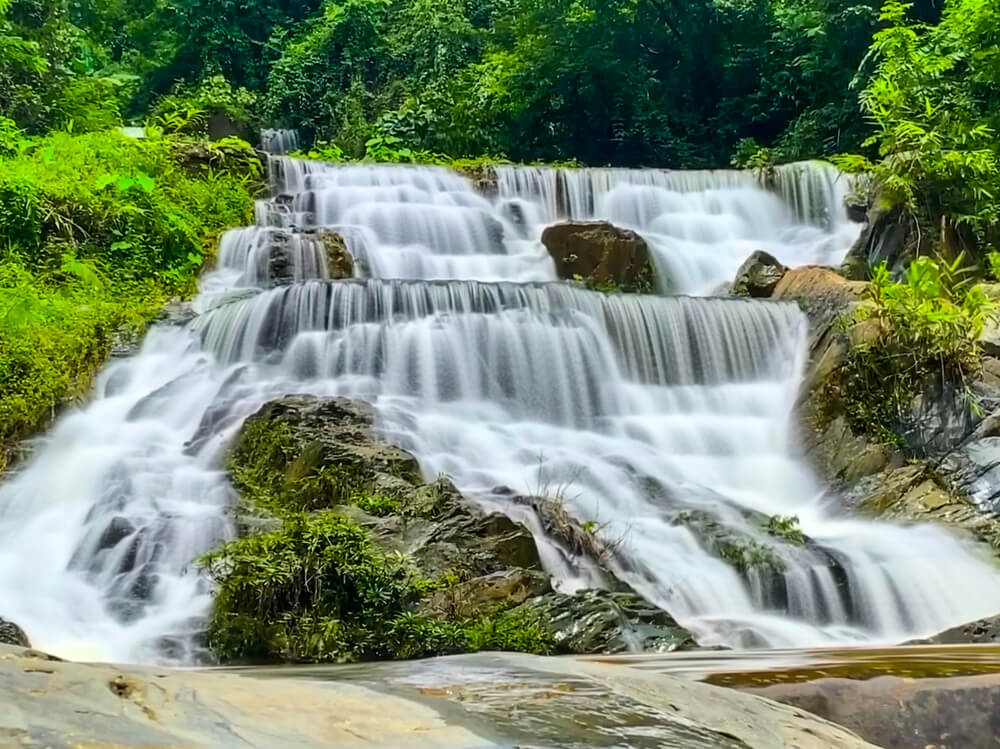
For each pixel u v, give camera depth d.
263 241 14.49
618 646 6.43
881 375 11.19
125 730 1.77
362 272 15.62
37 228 13.05
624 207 18.22
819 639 7.48
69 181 14.18
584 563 7.93
